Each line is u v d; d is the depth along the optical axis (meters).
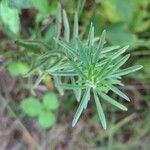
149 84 0.41
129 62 0.39
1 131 0.41
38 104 0.39
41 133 0.42
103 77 0.21
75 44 0.26
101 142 0.42
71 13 0.37
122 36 0.38
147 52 0.39
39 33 0.34
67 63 0.25
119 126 0.42
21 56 0.36
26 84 0.40
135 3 0.38
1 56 0.38
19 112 0.41
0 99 0.41
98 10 0.38
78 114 0.21
